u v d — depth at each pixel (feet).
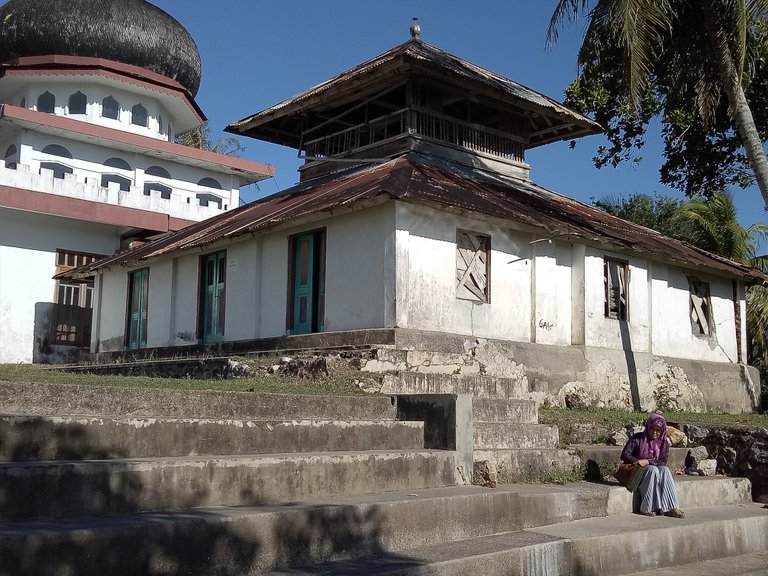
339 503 19.13
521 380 36.63
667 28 42.80
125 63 89.25
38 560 13.39
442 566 18.01
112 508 16.51
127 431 18.83
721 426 35.73
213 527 15.89
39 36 85.40
